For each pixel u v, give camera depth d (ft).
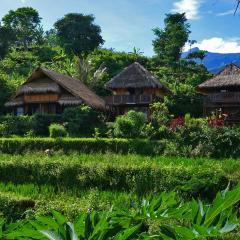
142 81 160.66
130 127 111.55
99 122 136.67
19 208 68.23
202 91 162.91
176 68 313.32
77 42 385.50
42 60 335.06
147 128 111.14
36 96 165.89
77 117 134.92
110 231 6.52
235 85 154.10
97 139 103.45
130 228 6.33
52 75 163.63
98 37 397.19
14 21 448.24
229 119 144.56
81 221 6.64
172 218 6.95
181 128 99.45
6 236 6.44
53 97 163.22
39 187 79.61
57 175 80.84
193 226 6.34
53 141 105.19
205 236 6.24
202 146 94.89
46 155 100.58
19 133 139.54
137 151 100.27
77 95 158.61
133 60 302.04
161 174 74.49
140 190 74.84
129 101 159.43
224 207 6.51
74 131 133.18
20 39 439.63
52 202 68.23
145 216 7.01
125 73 164.14
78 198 73.56
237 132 94.58
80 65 216.74
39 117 140.46
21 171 84.02
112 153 100.32
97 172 78.95
